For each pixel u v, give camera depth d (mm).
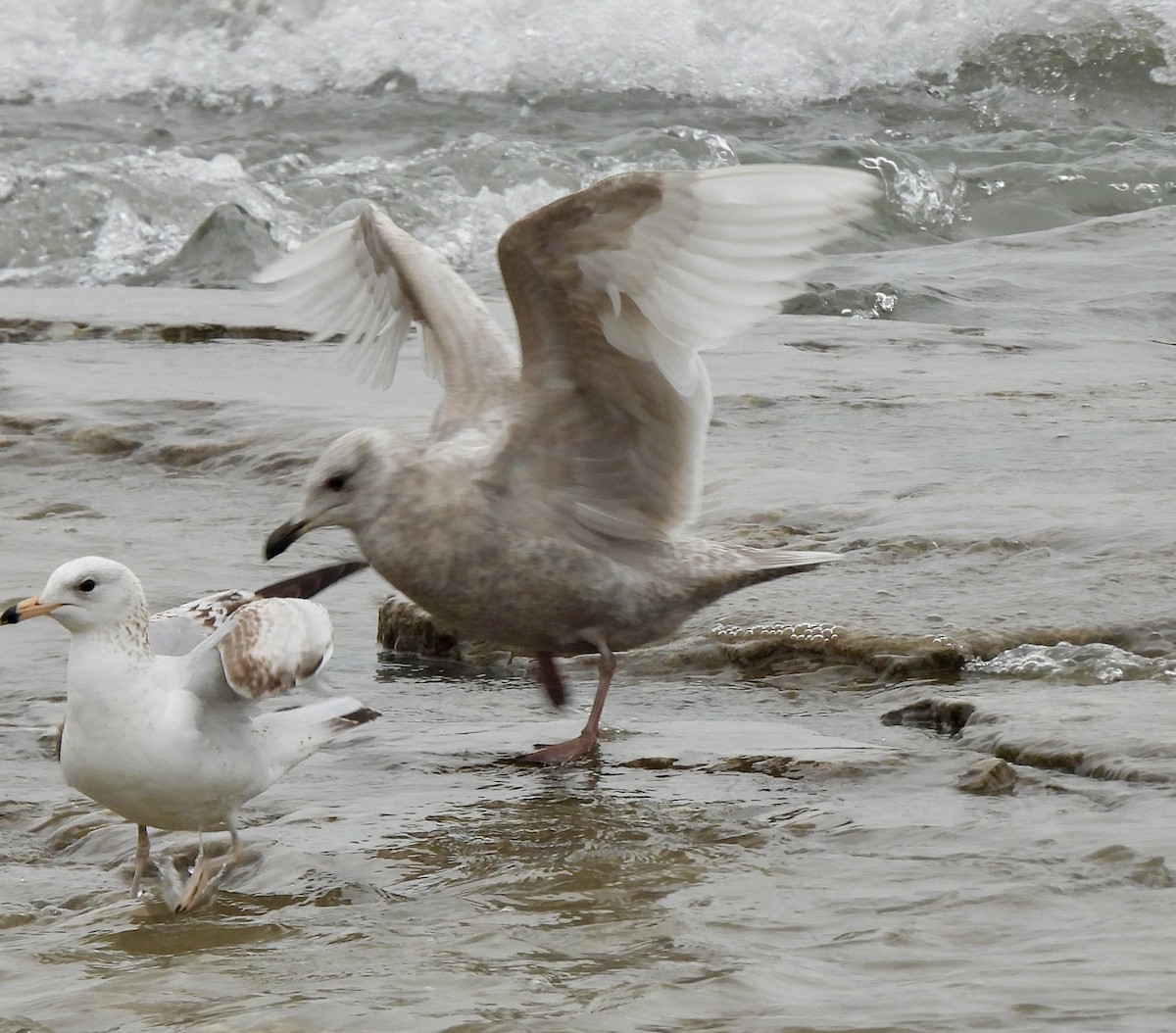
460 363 11492
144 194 38750
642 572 10945
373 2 49125
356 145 43344
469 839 8703
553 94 46750
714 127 44781
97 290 32594
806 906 7395
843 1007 6121
